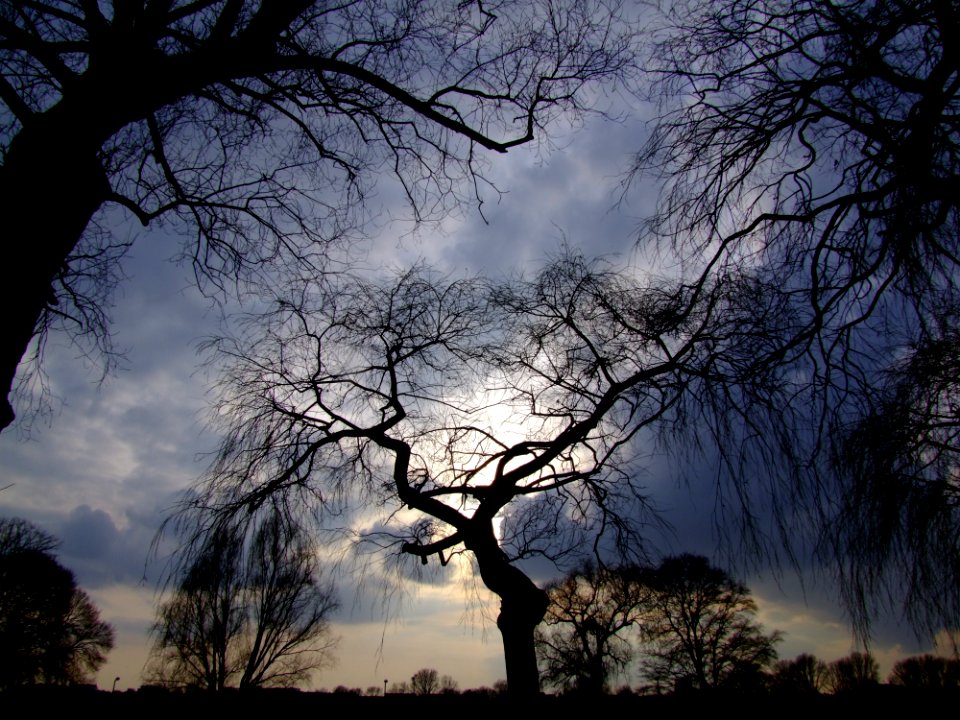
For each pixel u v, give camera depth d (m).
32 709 13.74
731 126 5.48
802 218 5.17
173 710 13.59
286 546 7.01
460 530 7.90
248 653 18.14
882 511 4.97
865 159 4.82
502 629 7.44
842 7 4.66
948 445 5.02
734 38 5.36
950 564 4.83
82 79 3.83
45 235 3.37
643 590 8.23
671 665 24.50
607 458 8.41
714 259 5.91
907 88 4.24
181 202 5.64
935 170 4.33
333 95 5.91
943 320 4.96
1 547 27.70
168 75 4.12
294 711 13.88
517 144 6.09
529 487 8.34
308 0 4.70
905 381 5.21
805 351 5.45
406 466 8.04
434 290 8.52
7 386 3.12
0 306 3.10
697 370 6.32
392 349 8.20
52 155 3.49
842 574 5.04
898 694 6.70
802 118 5.02
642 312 7.46
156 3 4.29
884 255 4.84
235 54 4.46
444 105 5.83
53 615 29.72
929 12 4.15
